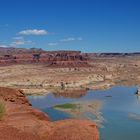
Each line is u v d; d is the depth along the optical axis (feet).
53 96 350.23
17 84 474.08
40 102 298.15
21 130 83.51
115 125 181.78
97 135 88.99
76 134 84.64
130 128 173.37
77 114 222.69
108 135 157.28
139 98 315.58
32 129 85.46
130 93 364.58
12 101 149.07
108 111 233.55
